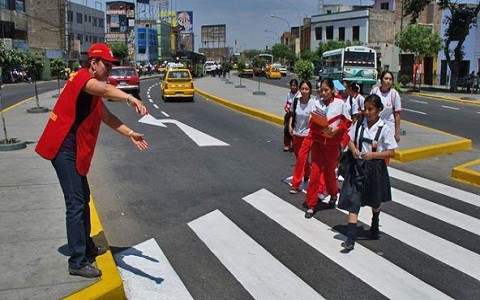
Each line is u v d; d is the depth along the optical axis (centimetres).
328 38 6950
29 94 3127
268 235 623
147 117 1808
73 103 432
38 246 516
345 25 6662
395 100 879
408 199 791
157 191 814
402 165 1047
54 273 453
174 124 1622
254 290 478
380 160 577
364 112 570
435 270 527
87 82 427
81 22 7719
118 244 587
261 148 1205
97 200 762
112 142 1259
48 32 7031
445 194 825
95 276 446
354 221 573
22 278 442
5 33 5712
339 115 677
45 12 7006
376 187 579
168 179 893
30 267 465
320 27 7062
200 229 641
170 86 2506
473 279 507
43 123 1562
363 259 552
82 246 447
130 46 9569
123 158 1070
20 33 6047
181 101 2559
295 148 838
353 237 574
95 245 511
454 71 3859
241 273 514
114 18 10219
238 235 622
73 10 7412
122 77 2695
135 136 470
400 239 614
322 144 686
